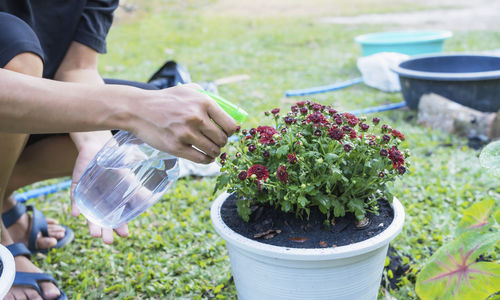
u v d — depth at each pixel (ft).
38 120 2.93
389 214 4.24
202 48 18.26
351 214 4.17
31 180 5.66
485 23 21.97
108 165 3.86
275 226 4.09
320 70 14.51
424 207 6.64
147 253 5.89
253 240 3.84
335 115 4.05
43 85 2.96
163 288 5.20
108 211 4.01
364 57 13.07
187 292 5.18
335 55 16.53
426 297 3.87
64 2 5.14
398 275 5.17
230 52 17.46
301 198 3.70
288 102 11.13
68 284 5.36
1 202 4.71
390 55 12.34
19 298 4.60
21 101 2.88
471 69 10.66
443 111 9.26
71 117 2.94
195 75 14.32
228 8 28.32
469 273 3.73
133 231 6.37
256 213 4.22
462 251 3.82
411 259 5.43
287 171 3.79
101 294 5.17
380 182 3.96
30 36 4.07
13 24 4.03
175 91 3.03
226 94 11.80
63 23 5.17
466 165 7.86
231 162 4.13
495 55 10.30
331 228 4.02
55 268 5.63
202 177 8.02
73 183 4.45
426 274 3.91
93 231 4.22
